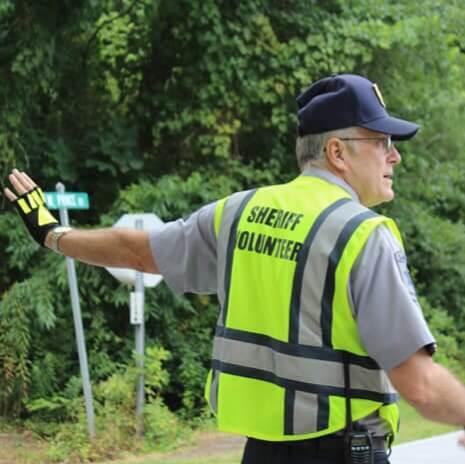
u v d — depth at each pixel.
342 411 2.38
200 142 10.82
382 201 2.68
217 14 10.48
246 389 2.51
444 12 12.43
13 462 7.98
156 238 2.90
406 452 7.46
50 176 10.45
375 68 11.48
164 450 8.40
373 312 2.33
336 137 2.60
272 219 2.57
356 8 11.49
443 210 14.72
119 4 11.08
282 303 2.45
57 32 10.03
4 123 9.75
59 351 9.82
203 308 10.70
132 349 10.05
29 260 10.08
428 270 13.38
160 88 11.13
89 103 11.23
